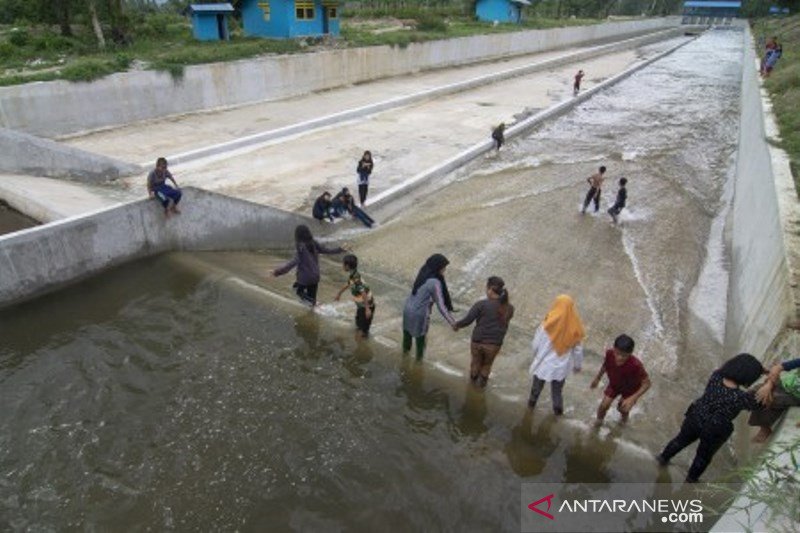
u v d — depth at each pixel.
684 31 66.94
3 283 8.46
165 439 6.11
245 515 5.20
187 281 9.80
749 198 11.60
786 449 4.28
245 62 22.30
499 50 40.00
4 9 26.53
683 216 13.51
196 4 26.45
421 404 6.79
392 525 5.15
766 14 72.94
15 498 5.32
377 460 5.90
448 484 5.62
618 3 93.94
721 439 5.12
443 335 8.46
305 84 25.12
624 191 12.52
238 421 6.41
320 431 6.29
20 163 12.71
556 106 24.02
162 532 5.01
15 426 6.27
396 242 11.95
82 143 16.81
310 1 28.16
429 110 23.25
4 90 15.59
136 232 10.05
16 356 7.61
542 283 10.38
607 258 11.38
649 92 30.12
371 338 8.21
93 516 5.15
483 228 12.57
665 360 8.27
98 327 8.34
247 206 11.25
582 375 7.56
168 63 20.25
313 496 5.43
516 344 8.33
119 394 6.86
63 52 21.64
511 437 6.28
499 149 18.09
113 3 23.09
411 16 43.59
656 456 6.06
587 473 5.80
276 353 7.76
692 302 10.02
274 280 10.05
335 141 18.23
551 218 13.16
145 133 18.17
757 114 16.31
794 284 6.56
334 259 11.25
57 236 8.97
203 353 7.73
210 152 16.11
